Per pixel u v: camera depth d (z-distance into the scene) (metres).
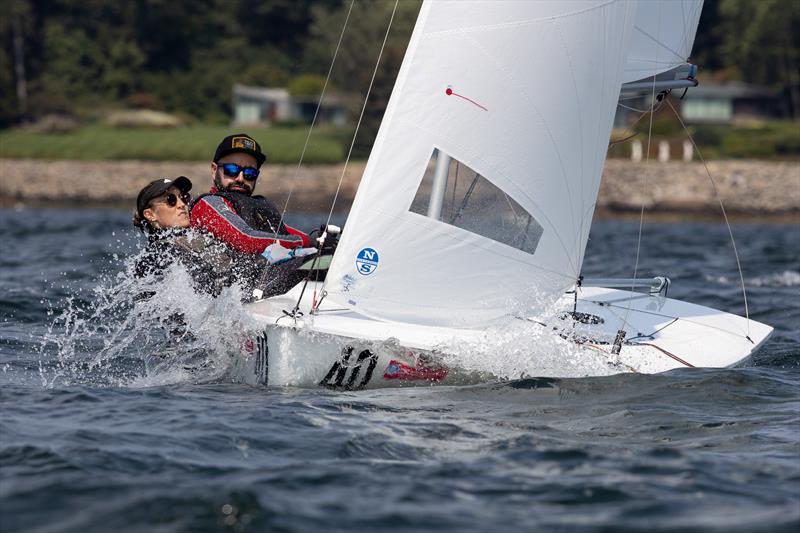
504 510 15.22
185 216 24.39
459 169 21.94
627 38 22.72
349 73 192.50
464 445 18.31
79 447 17.80
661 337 25.03
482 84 21.69
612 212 149.25
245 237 23.56
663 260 60.69
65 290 39.41
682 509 15.30
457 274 22.23
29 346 28.02
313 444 18.27
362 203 21.81
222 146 24.89
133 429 19.09
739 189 148.38
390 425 19.47
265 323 22.70
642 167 150.75
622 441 18.72
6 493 15.51
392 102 21.73
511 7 21.58
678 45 28.06
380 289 22.05
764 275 51.41
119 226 91.88
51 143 188.12
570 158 22.42
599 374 22.92
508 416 20.17
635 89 28.41
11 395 21.97
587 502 15.58
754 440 18.91
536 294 22.81
